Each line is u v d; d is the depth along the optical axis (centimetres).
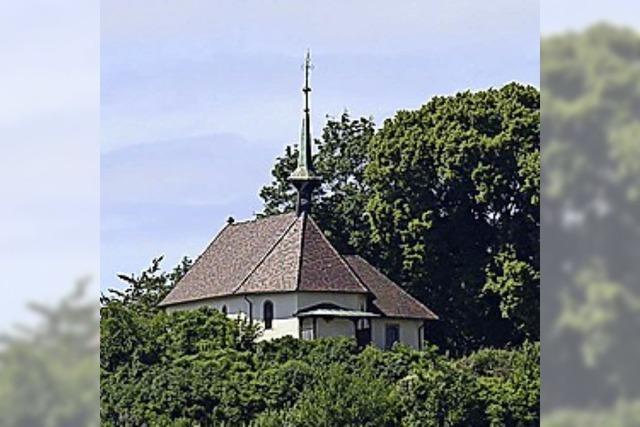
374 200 18950
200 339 12081
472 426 10369
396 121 19025
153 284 18362
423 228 18325
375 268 18538
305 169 19062
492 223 18238
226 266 18762
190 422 10769
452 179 18250
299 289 17062
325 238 18000
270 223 18988
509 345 17225
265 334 17350
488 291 17850
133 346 11344
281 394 11031
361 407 10038
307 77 19775
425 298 18400
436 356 11731
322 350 12506
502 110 18412
